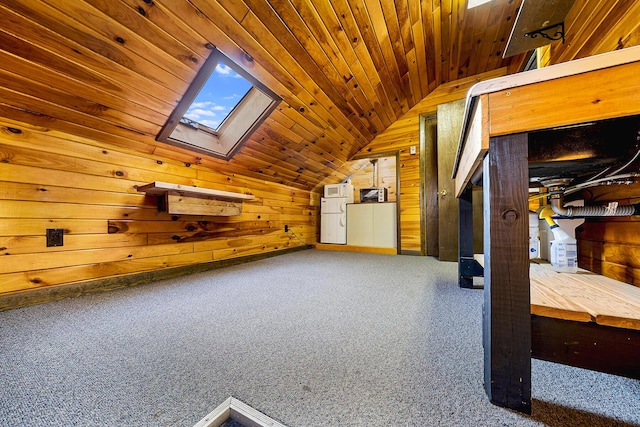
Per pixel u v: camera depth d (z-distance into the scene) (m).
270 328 1.17
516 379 0.63
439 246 3.10
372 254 3.68
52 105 1.47
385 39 2.16
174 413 0.65
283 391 0.73
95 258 1.76
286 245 3.79
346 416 0.63
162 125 1.91
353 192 4.46
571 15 1.19
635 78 0.50
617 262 0.95
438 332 1.11
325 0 1.62
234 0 1.40
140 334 1.11
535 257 1.36
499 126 0.61
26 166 1.48
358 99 2.78
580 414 0.62
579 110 0.54
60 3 1.11
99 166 1.78
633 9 0.79
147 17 1.29
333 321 1.25
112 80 1.48
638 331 0.58
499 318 0.64
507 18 2.29
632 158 0.68
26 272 1.48
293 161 3.32
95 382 0.77
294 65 1.98
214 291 1.79
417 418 0.62
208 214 2.33
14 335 1.09
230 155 2.57
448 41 2.58
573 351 0.62
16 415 0.63
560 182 1.04
